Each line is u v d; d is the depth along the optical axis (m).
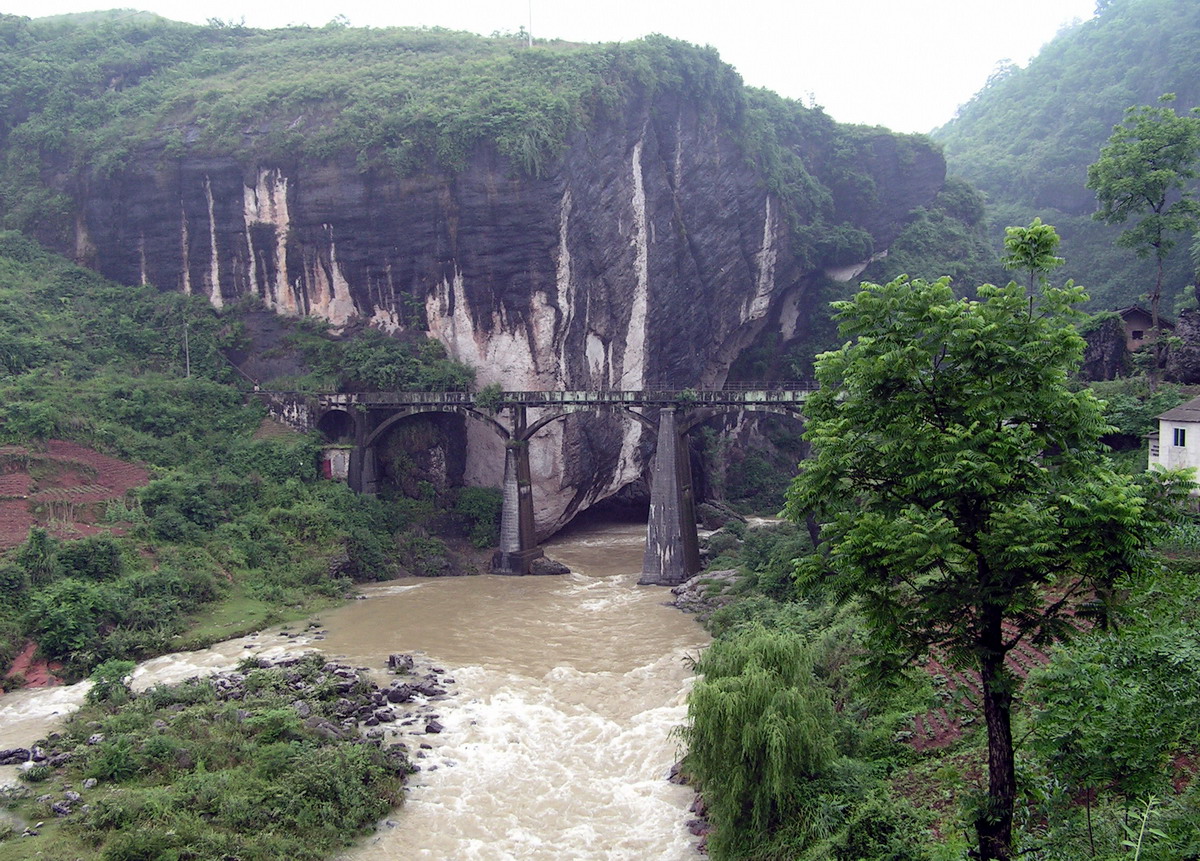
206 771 23.16
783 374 79.81
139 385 55.53
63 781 23.02
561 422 58.16
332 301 62.44
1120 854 12.95
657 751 25.36
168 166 65.00
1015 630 22.52
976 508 13.46
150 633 35.50
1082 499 12.41
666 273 66.56
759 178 73.94
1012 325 13.62
